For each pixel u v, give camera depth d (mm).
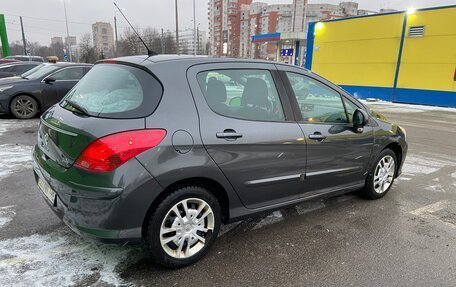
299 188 3447
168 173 2529
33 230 3324
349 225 3689
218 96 2906
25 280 2574
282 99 3307
